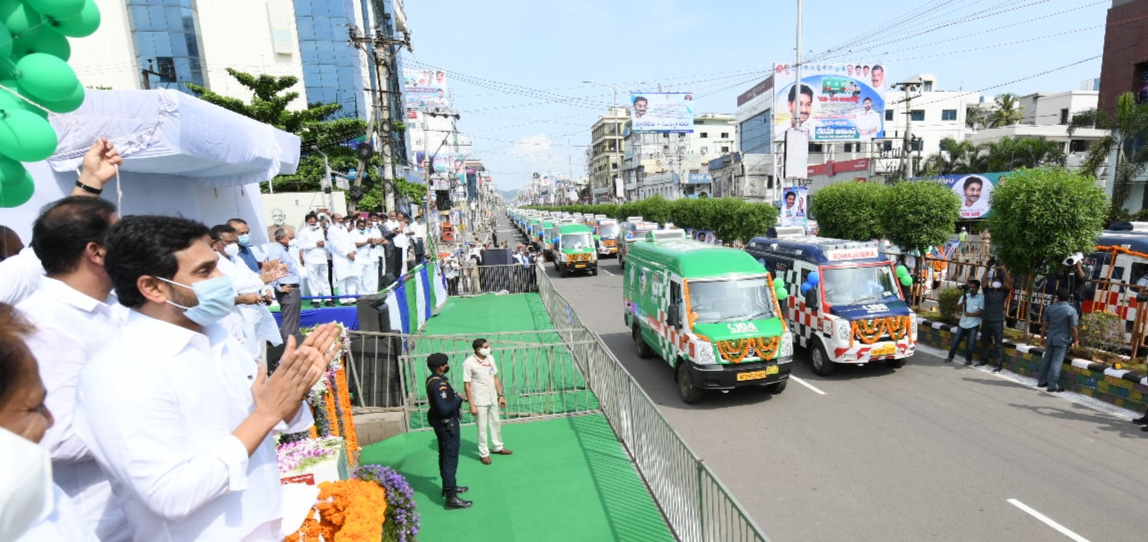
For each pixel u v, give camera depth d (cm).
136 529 182
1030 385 923
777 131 3881
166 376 172
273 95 2227
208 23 3066
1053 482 622
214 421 187
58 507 134
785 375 893
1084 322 949
